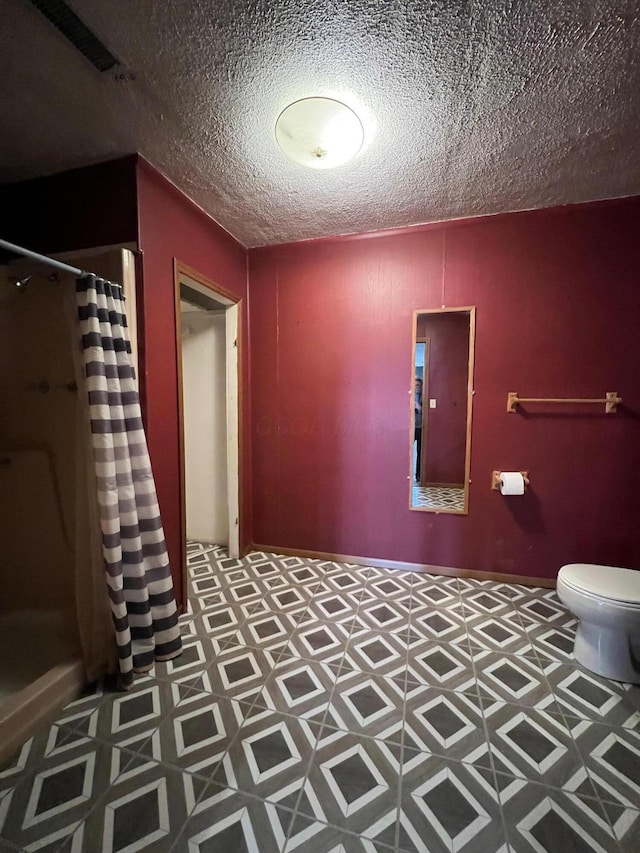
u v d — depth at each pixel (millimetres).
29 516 1798
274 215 2184
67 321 1551
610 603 1518
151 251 1752
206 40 1118
